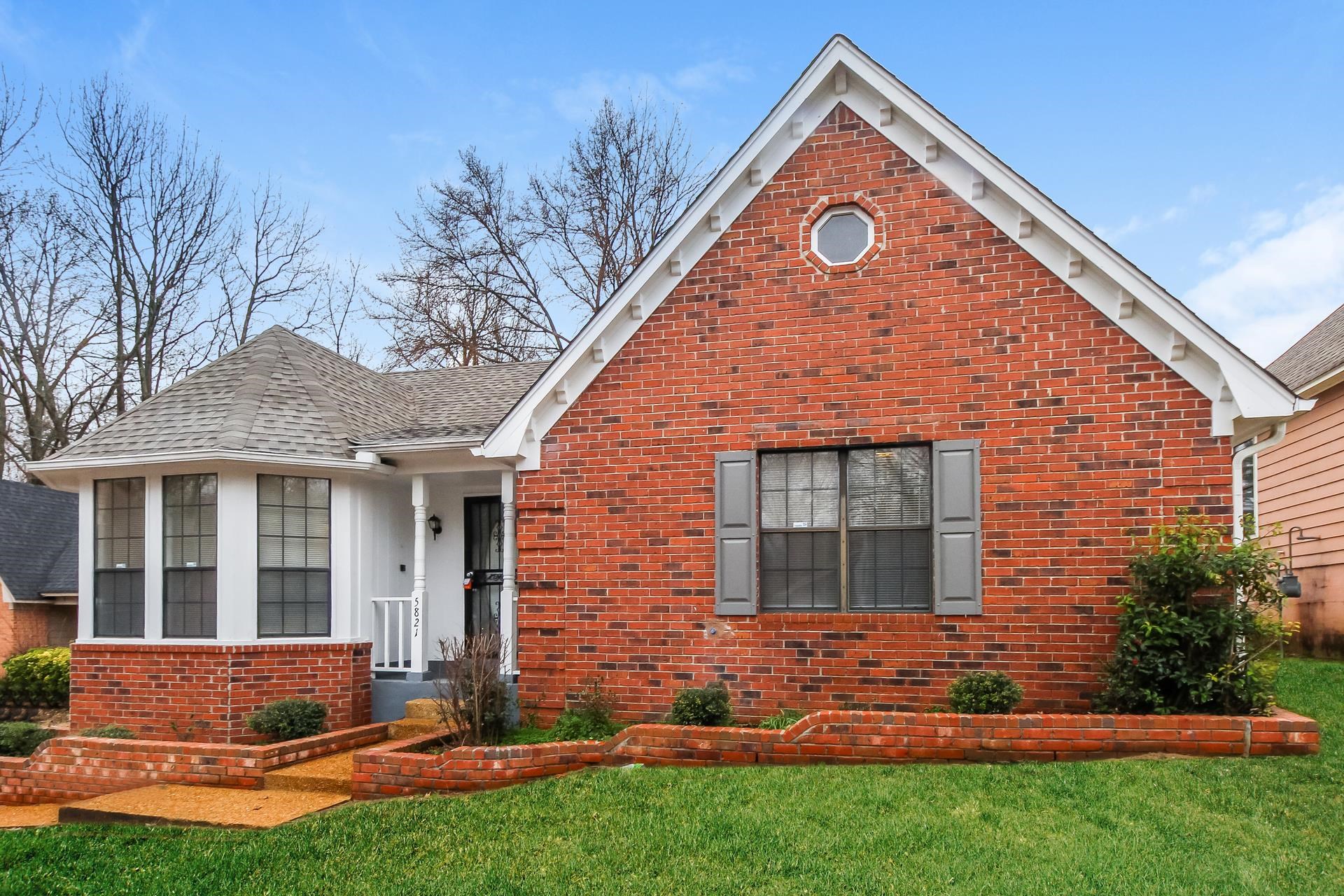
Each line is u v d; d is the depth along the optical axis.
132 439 11.47
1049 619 8.80
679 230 9.95
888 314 9.48
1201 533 8.23
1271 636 8.90
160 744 9.23
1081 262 8.88
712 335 10.01
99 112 24.72
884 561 9.48
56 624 17.53
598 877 6.10
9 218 24.50
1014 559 8.94
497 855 6.52
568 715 9.77
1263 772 7.21
